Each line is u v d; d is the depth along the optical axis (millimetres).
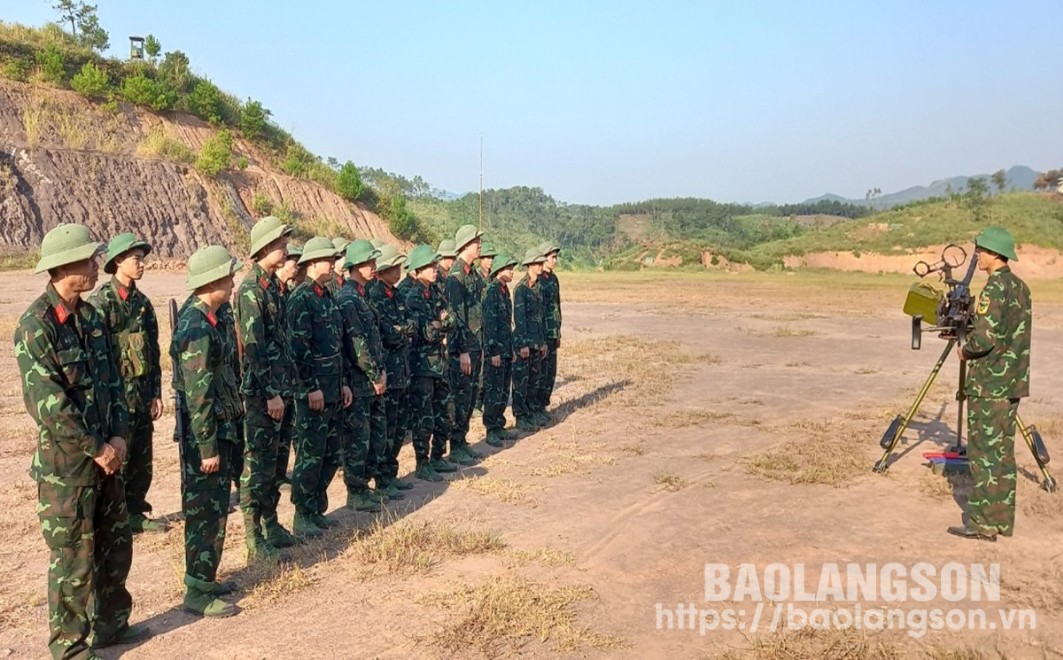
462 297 8844
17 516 6840
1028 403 11852
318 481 6527
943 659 4289
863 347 18375
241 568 5797
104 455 4207
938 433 9875
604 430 10156
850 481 7789
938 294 7621
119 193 38125
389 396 7516
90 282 4250
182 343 4820
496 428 9500
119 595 4605
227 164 44844
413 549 5980
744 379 14047
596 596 5203
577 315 25719
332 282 8945
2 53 40531
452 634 4668
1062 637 4598
